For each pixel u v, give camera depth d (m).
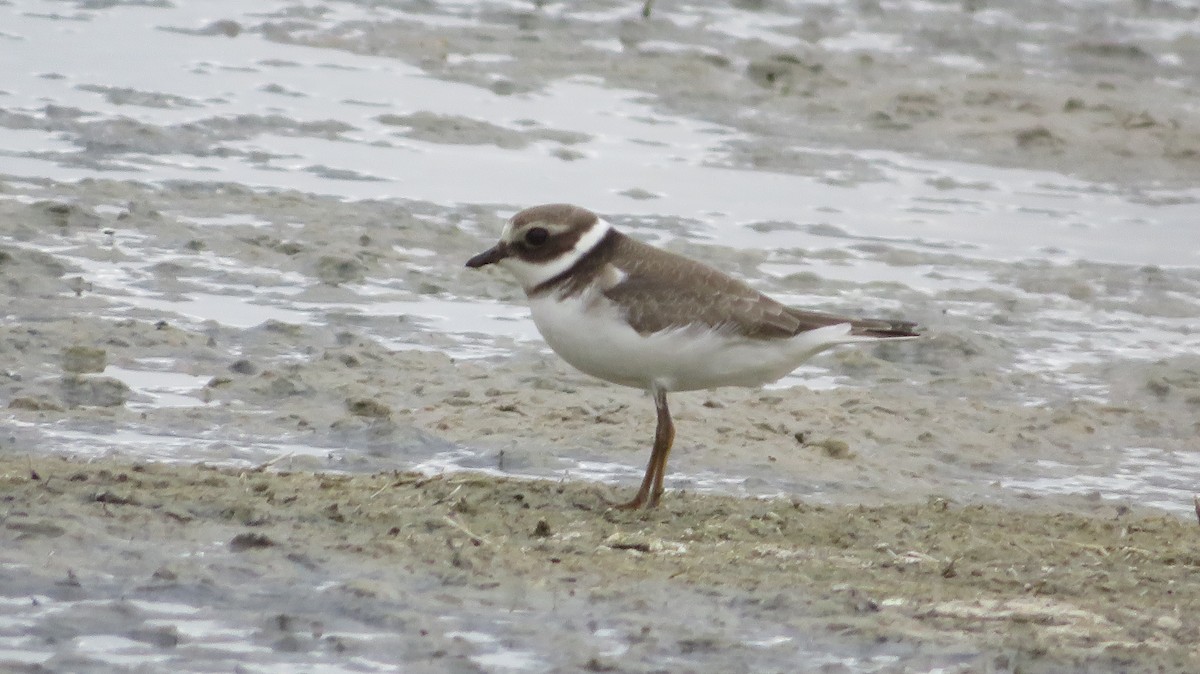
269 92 21.14
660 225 18.02
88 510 9.73
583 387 13.75
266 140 19.53
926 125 22.41
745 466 12.21
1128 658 8.61
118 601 8.73
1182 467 13.16
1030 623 9.03
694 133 21.41
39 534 9.33
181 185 17.80
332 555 9.40
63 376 12.70
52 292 14.68
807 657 8.55
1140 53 26.12
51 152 18.34
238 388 12.95
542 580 9.27
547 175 19.36
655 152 20.56
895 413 13.69
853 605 9.12
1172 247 18.97
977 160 21.48
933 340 15.48
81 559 9.12
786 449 12.62
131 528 9.55
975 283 17.30
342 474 11.20
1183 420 14.17
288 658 8.34
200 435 11.97
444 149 19.89
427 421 12.59
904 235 18.58
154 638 8.45
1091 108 23.39
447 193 18.47
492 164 19.55
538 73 22.98
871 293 16.72
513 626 8.73
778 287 16.56
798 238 18.14
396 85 21.94
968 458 12.93
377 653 8.41
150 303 14.70
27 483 10.09
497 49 23.83
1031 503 12.05
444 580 9.20
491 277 16.31
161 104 20.25
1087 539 10.78
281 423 12.38
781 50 24.84
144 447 11.59
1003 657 8.59
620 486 11.52
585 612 8.93
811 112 22.56
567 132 20.89
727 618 8.94
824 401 13.80
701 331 10.41
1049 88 24.12
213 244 16.23
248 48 22.86
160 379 13.06
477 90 22.08
